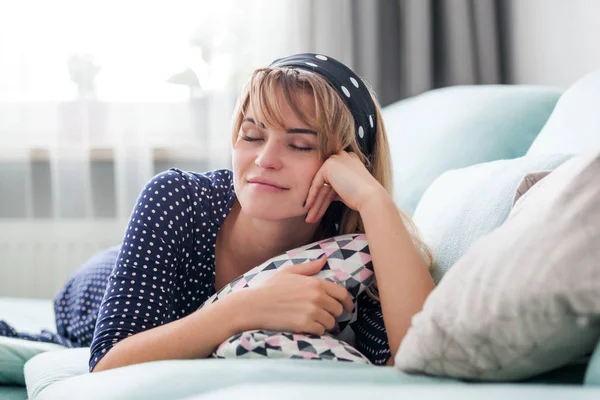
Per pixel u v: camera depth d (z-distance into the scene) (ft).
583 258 2.35
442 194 4.47
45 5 8.29
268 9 8.41
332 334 3.55
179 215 3.91
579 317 2.38
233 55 8.41
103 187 8.80
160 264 3.76
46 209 8.75
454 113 6.09
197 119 8.50
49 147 8.41
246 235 4.07
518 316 2.40
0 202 8.77
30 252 8.52
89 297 5.35
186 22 8.44
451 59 8.21
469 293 2.53
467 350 2.53
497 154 5.62
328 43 8.38
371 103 4.08
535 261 2.42
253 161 3.72
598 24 6.22
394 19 8.55
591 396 1.99
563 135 4.55
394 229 3.57
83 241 8.52
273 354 3.16
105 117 8.43
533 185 3.35
